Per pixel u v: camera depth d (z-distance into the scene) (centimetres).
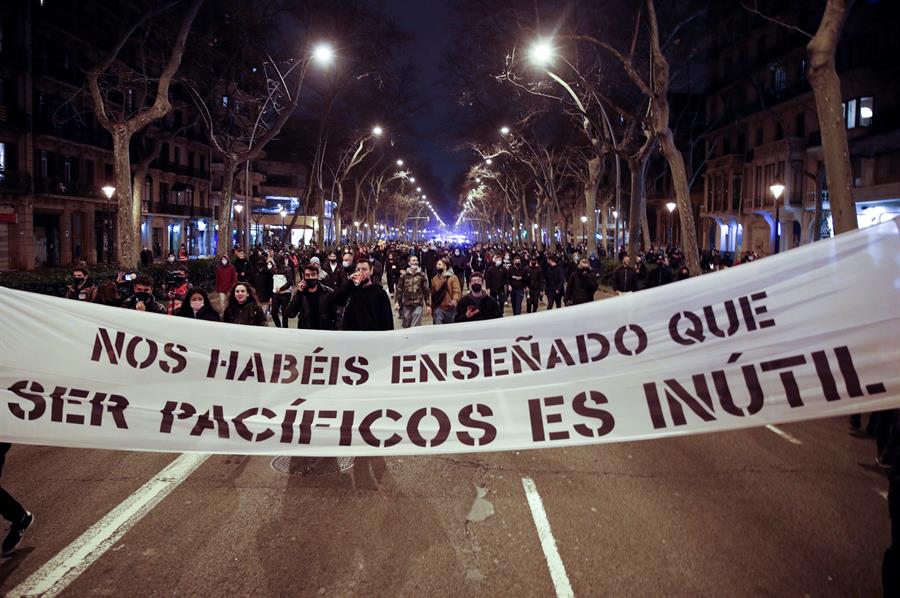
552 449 684
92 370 501
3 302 492
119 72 2955
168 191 5412
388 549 448
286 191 8594
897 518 339
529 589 398
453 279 1220
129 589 396
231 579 408
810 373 434
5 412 490
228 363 510
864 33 3356
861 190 3262
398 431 499
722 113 4803
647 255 2905
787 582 407
